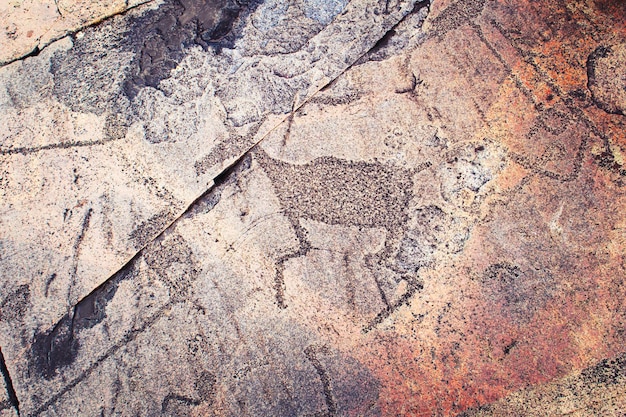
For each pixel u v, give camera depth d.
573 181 0.68
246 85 0.75
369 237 0.70
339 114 0.73
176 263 0.73
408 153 0.71
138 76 0.77
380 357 0.68
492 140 0.70
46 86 0.77
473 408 0.66
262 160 0.74
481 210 0.69
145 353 0.71
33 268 0.73
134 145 0.75
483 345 0.67
